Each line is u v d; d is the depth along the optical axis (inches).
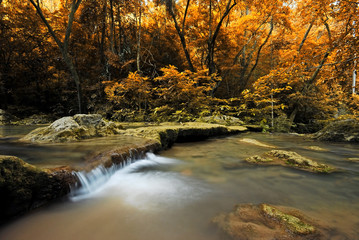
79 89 399.5
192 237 52.2
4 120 402.0
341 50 244.4
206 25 569.0
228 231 54.1
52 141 139.9
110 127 190.4
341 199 76.2
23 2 519.2
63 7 546.0
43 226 55.7
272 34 650.8
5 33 506.3
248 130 337.7
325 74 286.7
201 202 74.0
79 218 61.0
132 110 404.5
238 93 644.7
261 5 512.4
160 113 357.1
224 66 576.1
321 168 115.7
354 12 245.8
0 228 53.2
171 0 490.0
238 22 576.4
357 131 227.1
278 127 358.3
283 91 490.0
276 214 61.5
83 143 132.8
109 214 64.2
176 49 668.7
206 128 235.3
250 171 113.0
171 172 111.5
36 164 79.6
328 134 240.5
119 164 103.0
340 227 55.7
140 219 61.4
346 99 413.7
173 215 64.1
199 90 374.0
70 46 547.5
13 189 56.2
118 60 490.9
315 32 601.0
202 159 142.6
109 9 520.1
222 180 98.7
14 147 117.1
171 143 197.6
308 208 68.3
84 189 77.4
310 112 561.3
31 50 538.0
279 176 104.1
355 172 110.8
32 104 581.9
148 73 601.0
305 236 51.0
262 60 733.9
